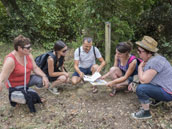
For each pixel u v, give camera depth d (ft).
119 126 7.92
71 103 9.75
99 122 8.21
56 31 22.88
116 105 9.45
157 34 19.84
